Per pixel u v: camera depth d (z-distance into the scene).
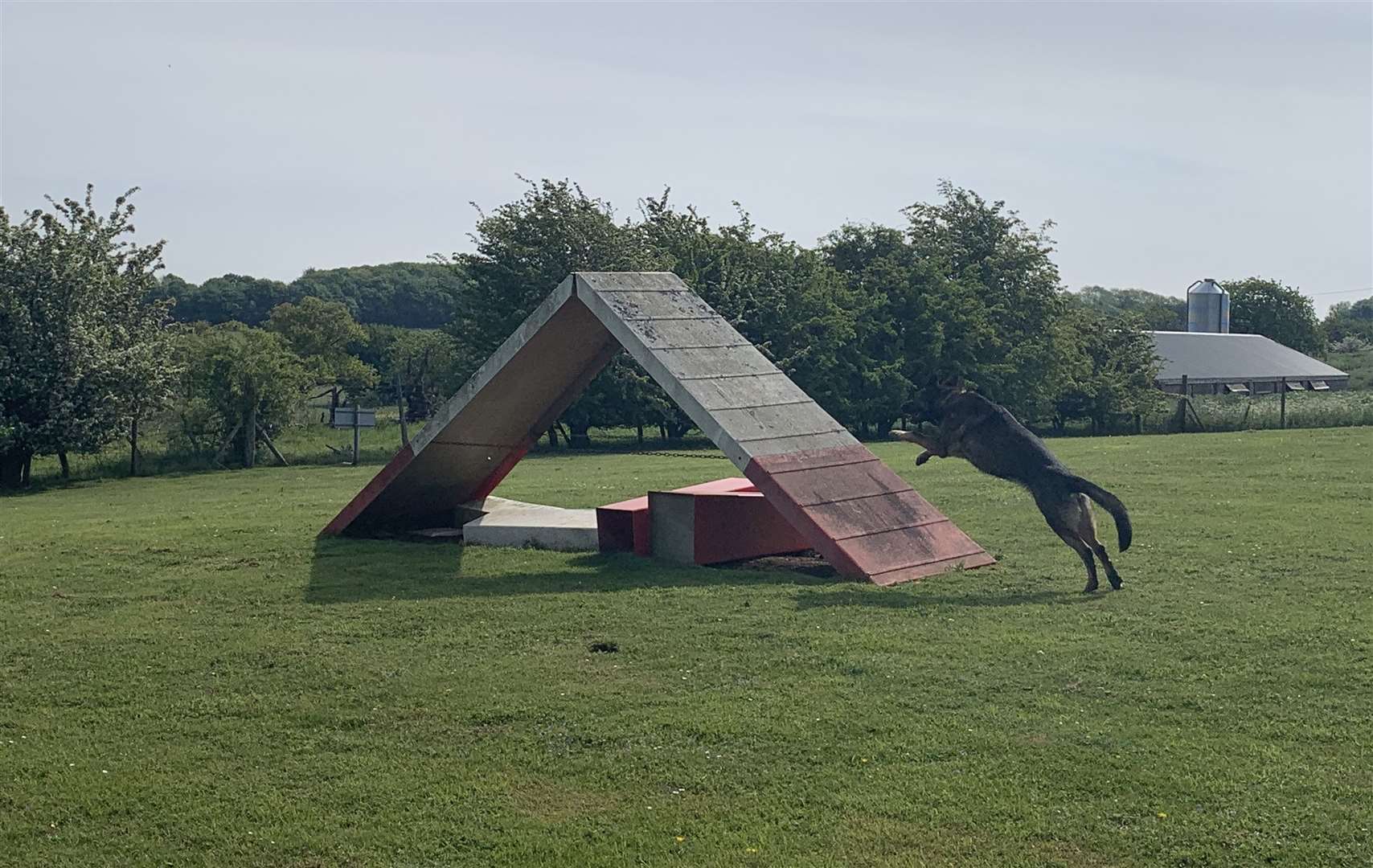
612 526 15.92
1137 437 38.84
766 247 49.34
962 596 12.72
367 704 9.41
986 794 7.37
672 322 15.42
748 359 15.81
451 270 46.00
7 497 29.12
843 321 46.84
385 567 15.04
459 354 46.34
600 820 7.18
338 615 12.47
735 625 11.49
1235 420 47.38
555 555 15.83
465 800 7.51
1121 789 7.39
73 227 35.00
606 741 8.43
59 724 9.12
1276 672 9.70
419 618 12.21
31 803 7.63
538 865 6.65
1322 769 7.64
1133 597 12.55
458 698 9.45
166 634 11.80
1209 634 10.91
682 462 33.22
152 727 9.00
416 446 16.53
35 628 12.23
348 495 25.20
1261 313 102.12
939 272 51.19
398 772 7.98
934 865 6.52
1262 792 7.29
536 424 17.91
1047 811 7.12
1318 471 23.98
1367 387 78.25
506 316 43.66
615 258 44.00
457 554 16.02
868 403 47.84
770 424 14.71
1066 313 56.88
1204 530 16.80
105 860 6.84
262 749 8.48
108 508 24.75
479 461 17.78
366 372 51.12
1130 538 12.82
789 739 8.34
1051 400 53.06
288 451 39.34
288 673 10.31
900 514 14.64
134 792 7.74
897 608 12.07
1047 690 9.33
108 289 34.91
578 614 12.16
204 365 36.84
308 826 7.18
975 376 50.47
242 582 14.38
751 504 15.37
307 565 15.34
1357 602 12.19
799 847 6.75
